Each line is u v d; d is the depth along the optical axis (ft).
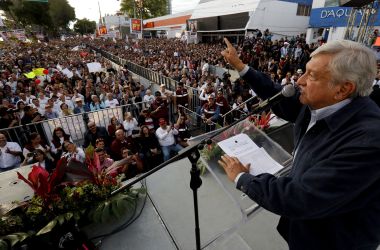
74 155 12.74
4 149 13.89
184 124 17.90
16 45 85.46
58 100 23.00
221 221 5.92
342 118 2.62
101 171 6.59
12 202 5.76
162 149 16.21
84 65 48.14
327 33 45.47
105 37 157.28
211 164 4.34
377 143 2.17
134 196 6.65
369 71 2.54
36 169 5.96
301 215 2.43
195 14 88.94
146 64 48.55
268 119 9.25
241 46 49.83
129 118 17.62
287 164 4.00
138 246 5.59
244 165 3.73
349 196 2.23
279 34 65.98
